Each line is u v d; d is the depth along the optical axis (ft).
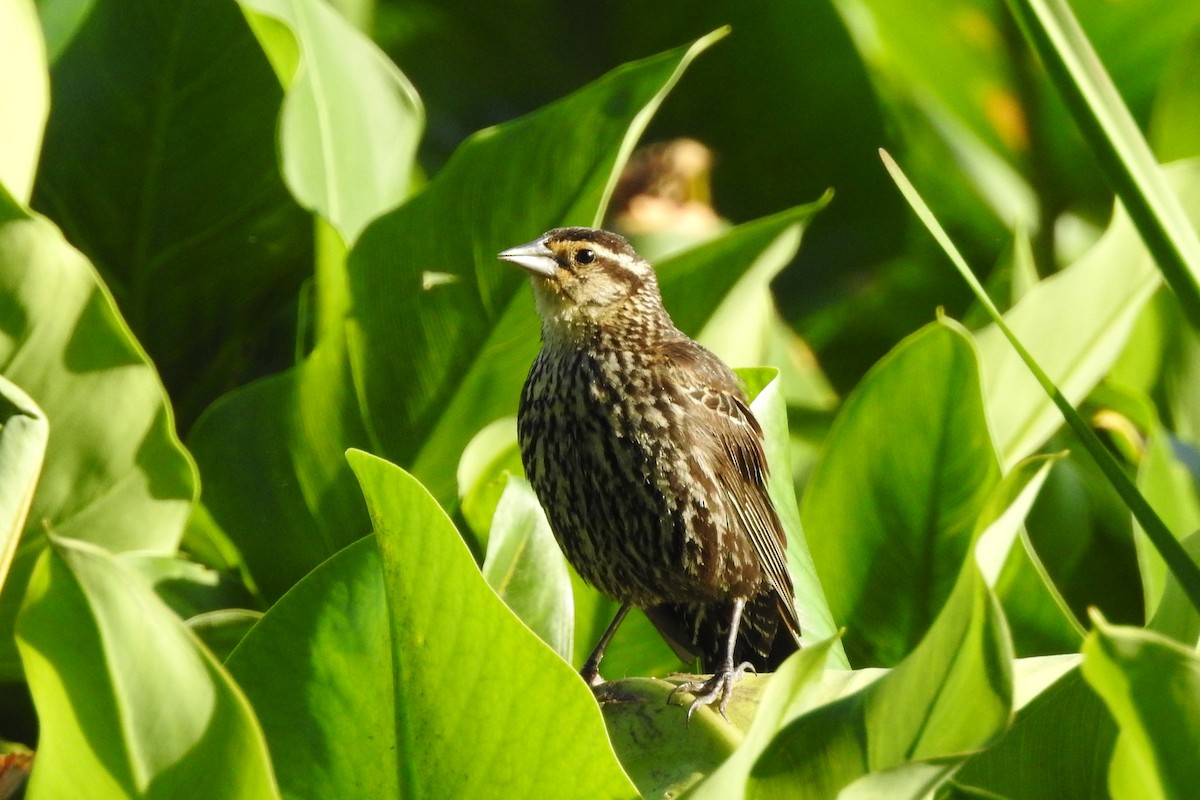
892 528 26.02
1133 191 17.13
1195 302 17.24
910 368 25.17
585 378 27.81
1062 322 27.76
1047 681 20.08
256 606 24.57
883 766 16.07
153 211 28.68
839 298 39.34
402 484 15.84
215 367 29.50
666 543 27.76
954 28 40.19
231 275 29.32
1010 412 28.17
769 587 28.17
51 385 21.33
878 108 39.24
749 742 15.46
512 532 22.09
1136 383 33.60
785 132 39.47
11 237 20.44
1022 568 24.50
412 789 17.24
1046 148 40.91
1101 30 40.16
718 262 26.71
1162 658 14.46
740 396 28.68
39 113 23.30
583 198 25.14
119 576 13.98
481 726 16.71
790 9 38.78
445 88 40.24
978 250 40.19
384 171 28.94
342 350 25.35
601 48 40.65
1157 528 16.99
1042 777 19.70
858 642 26.61
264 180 28.89
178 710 14.42
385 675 16.87
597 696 19.98
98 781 14.94
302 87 27.40
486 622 16.22
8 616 22.27
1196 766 14.92
